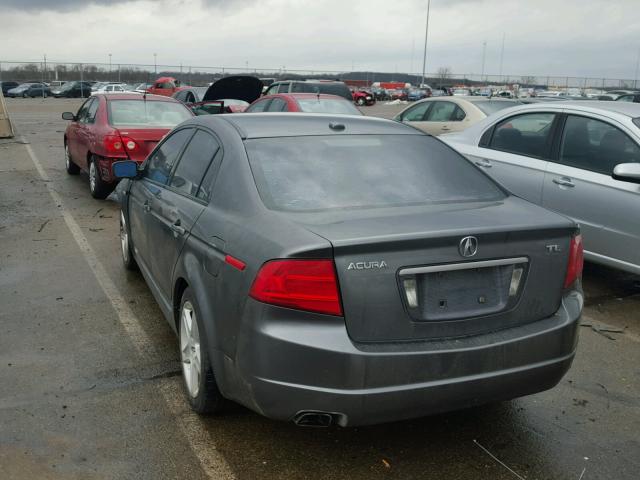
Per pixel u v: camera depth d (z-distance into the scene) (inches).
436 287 106.7
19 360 158.1
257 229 112.5
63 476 112.3
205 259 123.0
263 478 113.6
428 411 106.8
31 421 129.7
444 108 437.7
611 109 221.3
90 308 195.0
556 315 116.6
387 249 103.0
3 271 230.8
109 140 337.7
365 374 101.0
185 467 116.1
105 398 140.0
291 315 102.1
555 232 115.6
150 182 184.7
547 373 114.3
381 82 2482.8
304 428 129.7
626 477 115.6
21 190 392.5
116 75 2121.1
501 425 132.6
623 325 191.5
